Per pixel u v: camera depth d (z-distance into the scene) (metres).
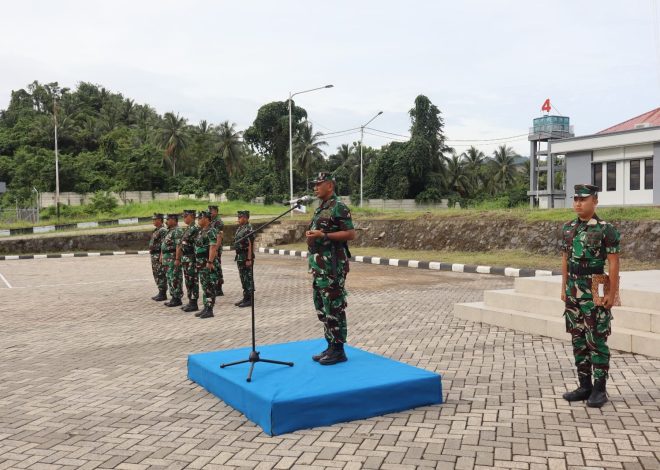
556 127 32.81
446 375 5.89
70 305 11.82
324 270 5.33
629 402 4.91
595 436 4.15
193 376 5.88
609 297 4.67
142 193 62.91
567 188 31.33
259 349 6.07
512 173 68.88
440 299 11.45
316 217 5.37
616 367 6.06
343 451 3.95
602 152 29.47
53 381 6.05
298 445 4.08
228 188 63.31
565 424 4.41
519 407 4.84
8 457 4.02
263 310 10.60
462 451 3.92
